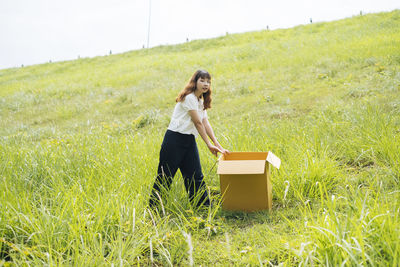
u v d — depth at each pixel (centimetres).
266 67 1404
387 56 1109
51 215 326
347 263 228
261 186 378
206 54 1897
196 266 293
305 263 242
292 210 375
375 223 268
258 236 326
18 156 531
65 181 453
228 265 288
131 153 530
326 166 440
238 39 2230
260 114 870
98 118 1105
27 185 439
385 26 1698
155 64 1848
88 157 518
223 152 381
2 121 1185
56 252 275
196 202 390
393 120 561
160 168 388
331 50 1394
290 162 457
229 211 389
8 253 296
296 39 1856
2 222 315
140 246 306
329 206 298
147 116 966
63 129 1020
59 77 1989
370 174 423
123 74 1752
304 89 1021
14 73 2472
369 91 831
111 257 277
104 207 340
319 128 592
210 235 345
